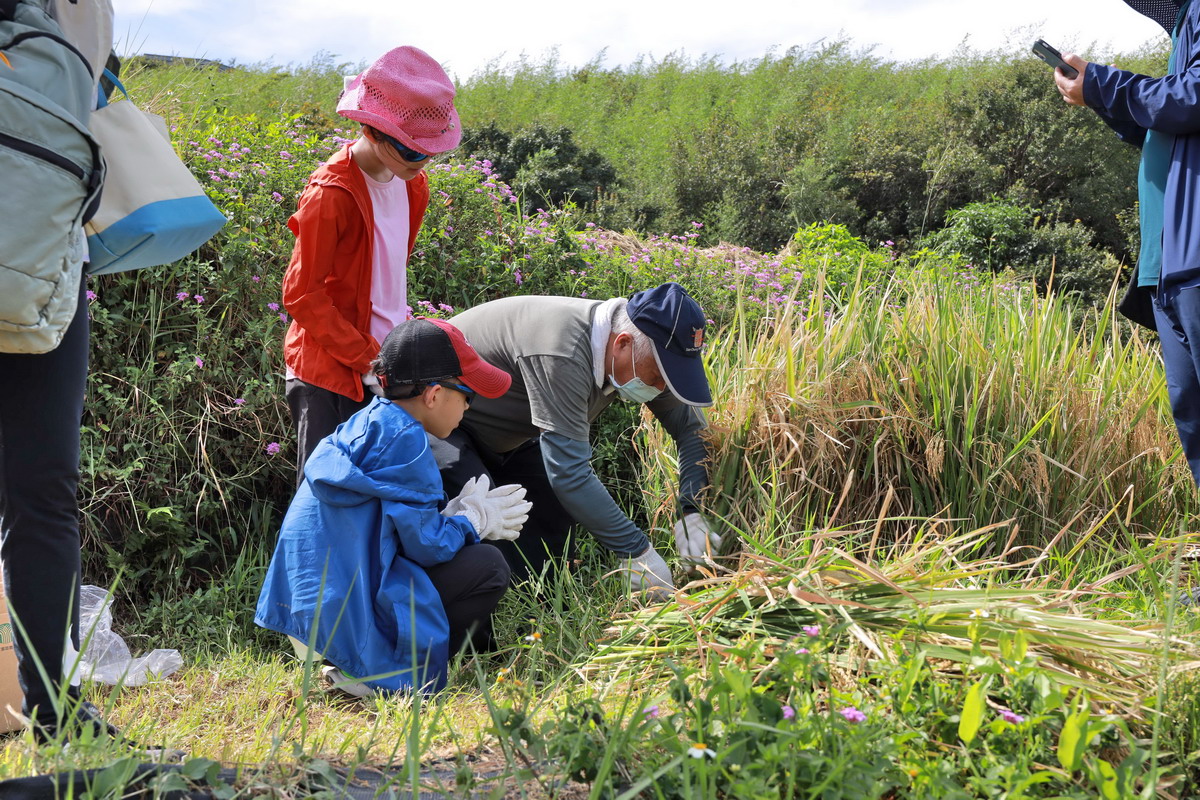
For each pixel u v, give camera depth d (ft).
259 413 12.31
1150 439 12.32
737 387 12.24
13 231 5.26
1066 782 5.43
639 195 61.31
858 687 6.61
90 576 10.85
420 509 9.05
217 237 13.08
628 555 10.50
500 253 16.37
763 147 63.57
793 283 21.97
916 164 61.16
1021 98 61.67
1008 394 12.13
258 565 11.43
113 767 5.08
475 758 6.35
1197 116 9.14
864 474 11.84
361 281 10.44
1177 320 9.68
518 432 11.43
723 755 5.18
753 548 9.97
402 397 9.46
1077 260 48.96
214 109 17.72
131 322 11.87
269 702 8.43
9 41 5.51
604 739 5.72
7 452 6.09
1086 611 8.39
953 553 9.37
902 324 12.66
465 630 9.64
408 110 9.94
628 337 10.07
